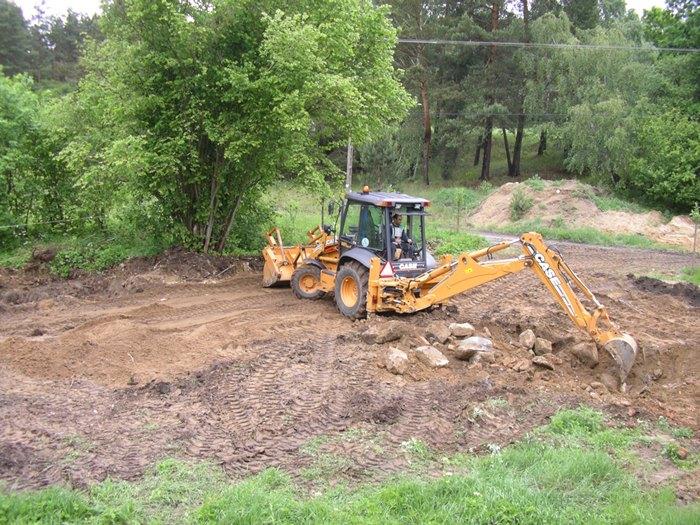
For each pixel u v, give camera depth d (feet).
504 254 69.51
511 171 146.30
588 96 116.06
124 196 50.11
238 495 17.90
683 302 48.44
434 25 126.93
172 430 23.03
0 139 53.78
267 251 47.44
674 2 123.03
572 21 134.92
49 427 23.07
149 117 49.75
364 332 33.71
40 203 57.88
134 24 47.98
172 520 17.37
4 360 30.12
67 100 52.95
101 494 18.45
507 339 33.99
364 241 38.73
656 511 18.22
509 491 18.66
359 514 17.39
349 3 50.26
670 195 102.68
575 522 17.47
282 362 30.07
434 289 34.71
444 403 26.14
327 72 47.91
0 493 18.22
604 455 21.36
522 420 25.16
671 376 31.58
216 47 49.37
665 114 106.01
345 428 23.72
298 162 50.34
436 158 157.79
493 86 130.72
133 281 46.55
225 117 48.42
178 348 32.30
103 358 30.68
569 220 99.45
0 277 49.03
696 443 24.13
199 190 53.93
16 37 177.27
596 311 29.66
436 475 20.45
